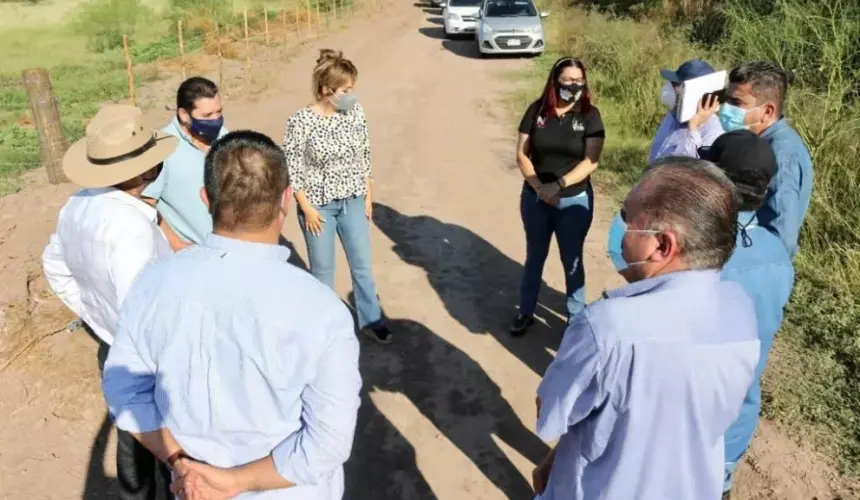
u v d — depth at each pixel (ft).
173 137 9.27
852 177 19.07
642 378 5.79
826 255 17.57
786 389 13.55
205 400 6.22
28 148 29.78
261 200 6.14
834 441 12.28
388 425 13.02
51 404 13.02
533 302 15.46
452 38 62.95
